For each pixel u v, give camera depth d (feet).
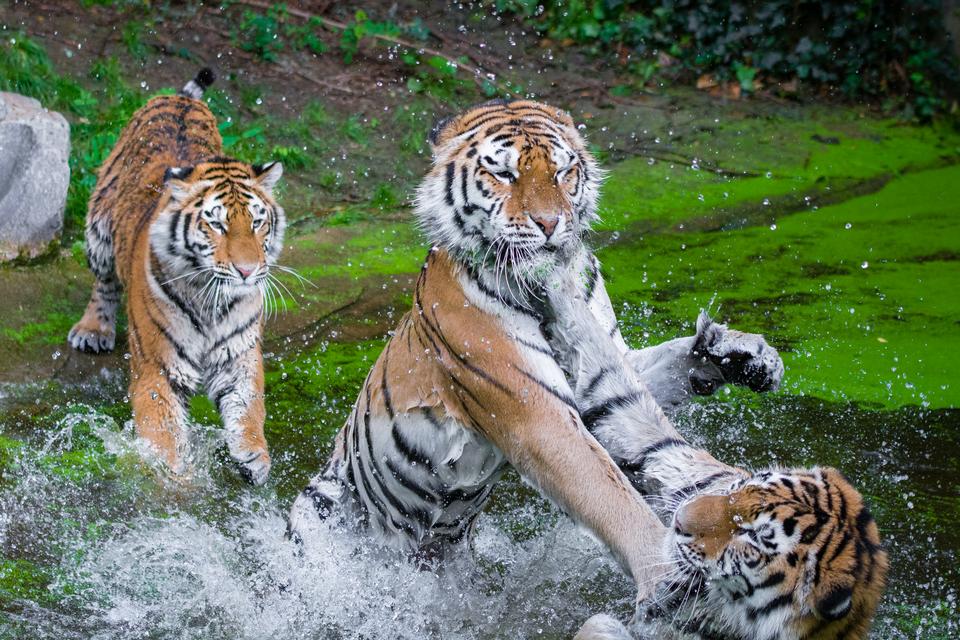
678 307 32.35
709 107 48.85
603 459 17.29
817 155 45.50
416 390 18.56
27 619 18.01
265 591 19.69
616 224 38.01
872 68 52.03
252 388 24.75
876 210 41.19
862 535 16.31
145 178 27.50
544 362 17.75
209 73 31.42
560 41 51.42
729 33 51.96
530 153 17.76
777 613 16.37
